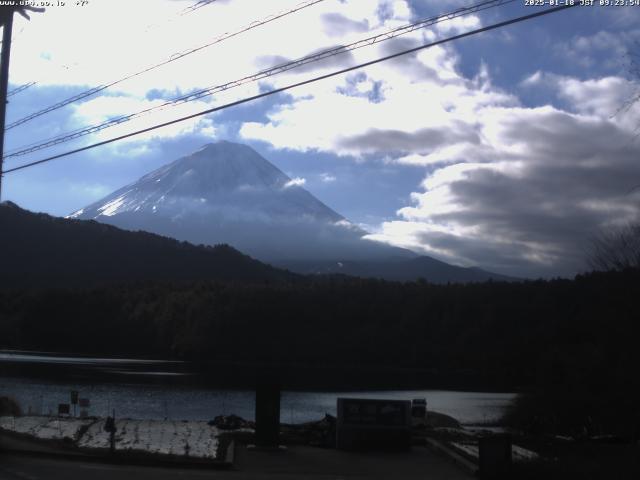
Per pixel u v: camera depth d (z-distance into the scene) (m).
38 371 87.44
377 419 21.59
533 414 37.69
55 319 130.25
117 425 23.88
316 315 119.50
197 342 120.19
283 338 117.12
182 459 17.86
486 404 64.38
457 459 19.25
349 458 19.83
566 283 79.50
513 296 91.69
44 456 17.89
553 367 38.56
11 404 29.02
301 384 87.06
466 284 114.69
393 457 20.23
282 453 20.11
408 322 109.12
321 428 22.89
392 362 108.88
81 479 14.59
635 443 24.77
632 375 30.45
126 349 126.81
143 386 75.25
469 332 95.44
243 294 124.44
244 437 21.91
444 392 79.25
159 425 24.20
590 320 36.12
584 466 16.03
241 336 119.12
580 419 35.22
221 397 66.19
